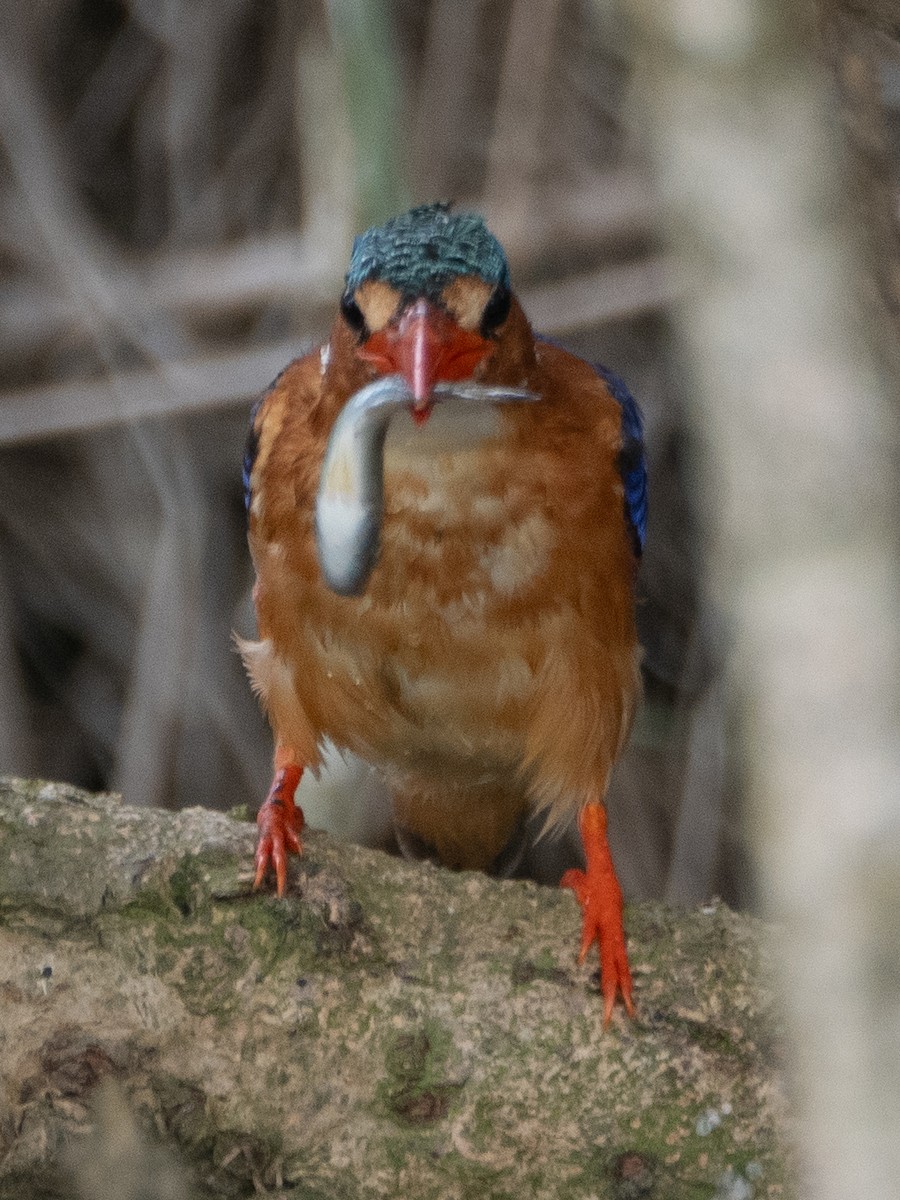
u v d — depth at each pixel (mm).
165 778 14438
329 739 8586
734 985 6379
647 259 14688
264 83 15586
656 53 2678
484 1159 6156
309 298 14062
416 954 6438
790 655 2451
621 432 7996
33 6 15367
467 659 7730
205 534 15203
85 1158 5957
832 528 2463
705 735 14078
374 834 13500
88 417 14289
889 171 2791
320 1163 6141
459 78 14555
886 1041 2324
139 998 6180
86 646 15828
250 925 6305
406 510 7352
